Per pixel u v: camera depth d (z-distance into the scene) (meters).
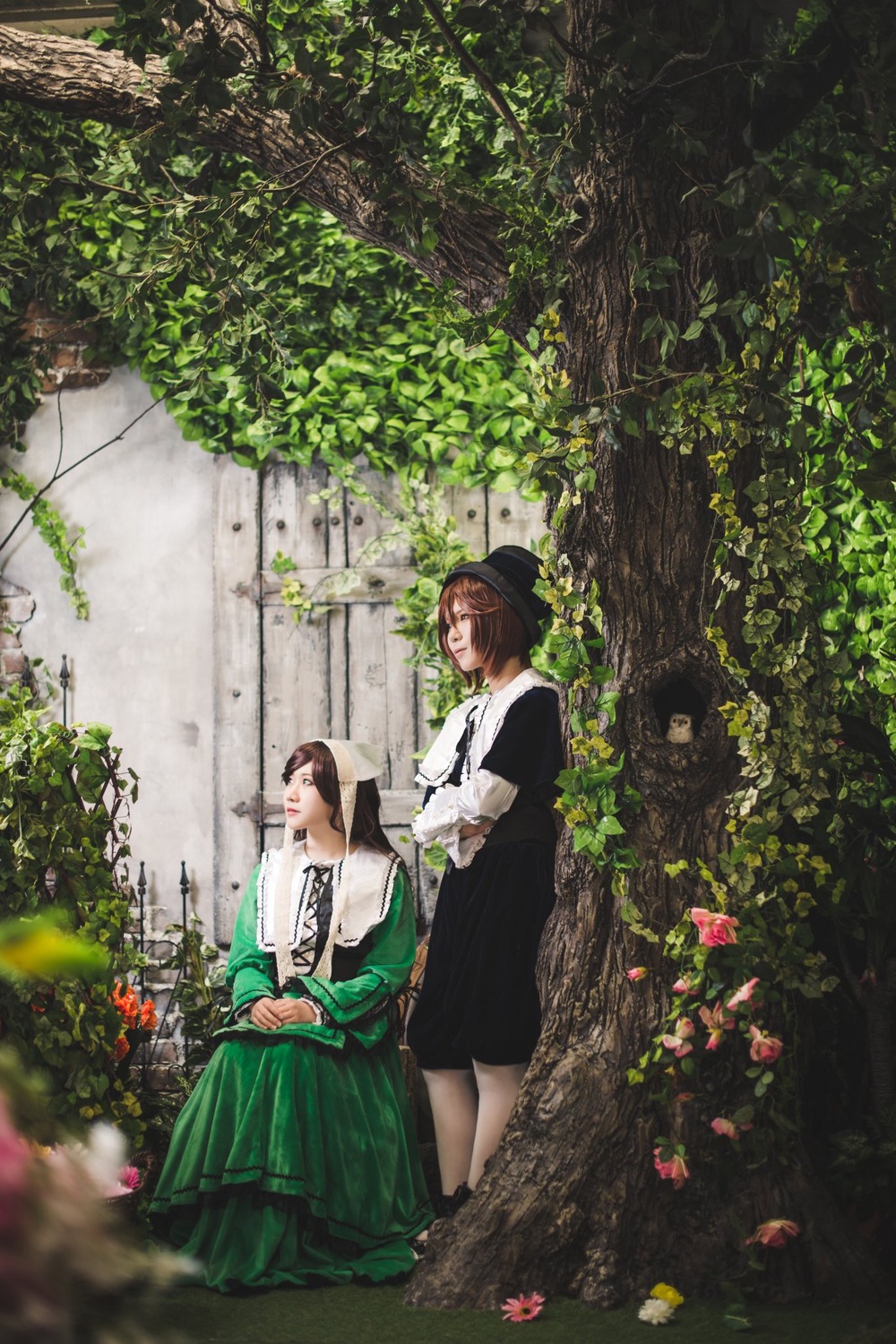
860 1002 2.87
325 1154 2.74
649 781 2.69
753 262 2.77
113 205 4.27
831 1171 2.69
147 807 4.34
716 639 2.64
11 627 4.43
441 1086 2.96
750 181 2.35
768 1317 2.39
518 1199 2.56
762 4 3.75
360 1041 2.89
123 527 4.43
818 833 2.78
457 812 2.87
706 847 2.68
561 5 3.92
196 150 3.56
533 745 2.90
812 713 2.67
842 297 2.70
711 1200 2.54
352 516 4.33
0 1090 0.97
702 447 2.73
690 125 2.72
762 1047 2.51
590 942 2.70
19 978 2.86
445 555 4.19
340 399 4.28
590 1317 2.41
